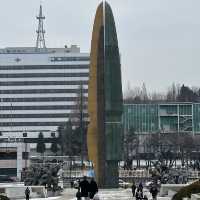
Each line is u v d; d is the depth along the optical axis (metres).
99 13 127.44
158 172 134.00
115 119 125.31
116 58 125.94
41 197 112.19
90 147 127.12
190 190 75.06
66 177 161.88
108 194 112.69
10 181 174.00
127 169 181.12
